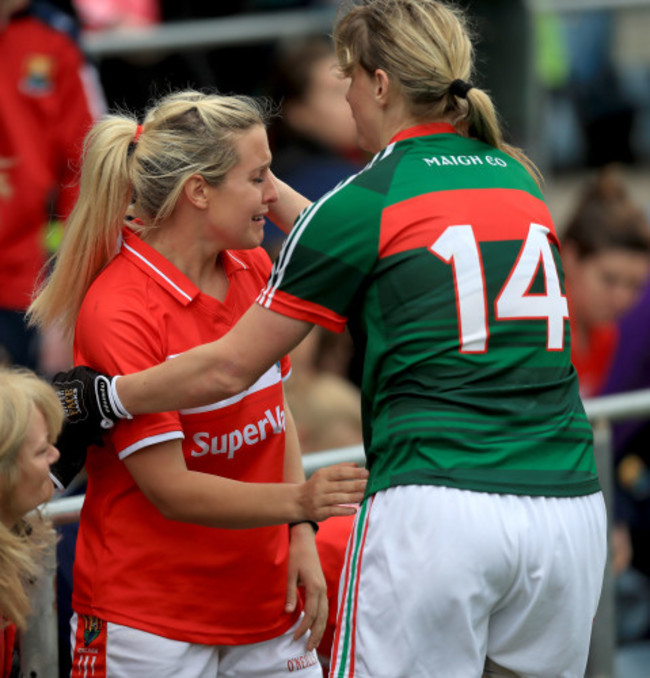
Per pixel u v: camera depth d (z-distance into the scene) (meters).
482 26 23.66
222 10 25.42
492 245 9.38
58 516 10.83
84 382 9.27
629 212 19.25
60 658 11.05
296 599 10.51
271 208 10.62
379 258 9.31
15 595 9.35
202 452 9.75
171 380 9.09
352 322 9.73
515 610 9.42
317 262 9.20
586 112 25.91
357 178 9.43
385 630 9.24
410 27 9.62
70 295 9.81
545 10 24.81
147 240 9.77
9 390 9.27
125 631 9.73
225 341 9.25
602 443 13.35
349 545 9.59
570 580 9.38
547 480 9.28
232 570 9.94
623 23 25.88
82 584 9.93
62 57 18.58
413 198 9.37
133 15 24.75
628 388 17.62
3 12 18.22
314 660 10.73
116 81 21.88
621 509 16.41
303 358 17.03
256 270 10.49
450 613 9.09
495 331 9.28
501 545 9.07
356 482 9.43
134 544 9.76
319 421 16.69
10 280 18.20
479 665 9.34
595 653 13.55
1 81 18.22
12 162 18.11
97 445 9.57
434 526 9.06
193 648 9.93
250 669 10.33
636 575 16.58
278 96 20.19
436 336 9.22
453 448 9.16
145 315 9.45
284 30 23.30
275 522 9.46
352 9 9.97
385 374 9.42
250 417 9.93
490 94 24.02
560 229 24.80
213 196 9.48
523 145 24.17
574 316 19.08
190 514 9.43
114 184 9.51
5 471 9.20
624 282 18.80
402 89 9.65
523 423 9.30
